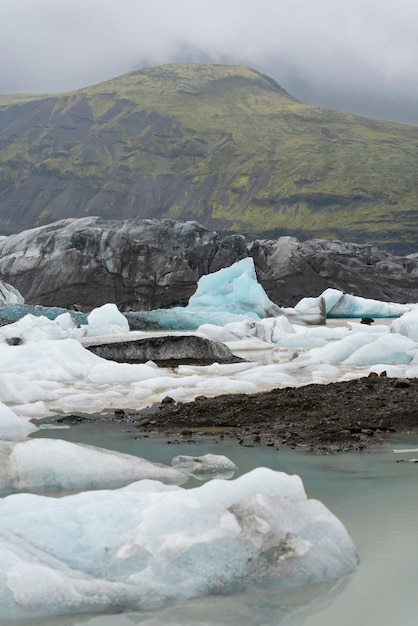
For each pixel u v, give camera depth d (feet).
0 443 22.26
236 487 16.42
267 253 186.09
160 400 40.45
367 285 185.98
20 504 16.20
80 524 15.23
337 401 36.04
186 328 109.19
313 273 178.09
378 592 13.65
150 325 108.99
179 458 25.20
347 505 19.60
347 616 12.64
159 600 13.14
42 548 14.43
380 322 131.54
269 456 26.16
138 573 13.64
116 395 42.32
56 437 30.17
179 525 14.71
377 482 22.18
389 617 12.64
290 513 15.35
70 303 149.59
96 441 29.27
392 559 15.38
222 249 173.68
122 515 15.43
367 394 37.50
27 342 77.30
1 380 40.96
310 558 14.42
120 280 152.05
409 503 19.71
